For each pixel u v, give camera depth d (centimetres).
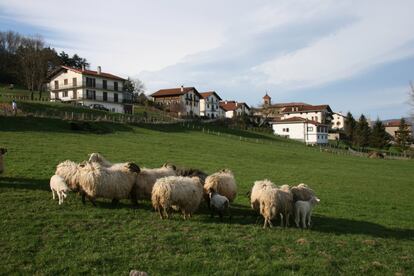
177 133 6569
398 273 1252
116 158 3369
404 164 6488
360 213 2192
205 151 4812
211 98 14538
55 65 14500
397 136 12394
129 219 1594
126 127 6097
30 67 10888
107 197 1738
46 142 3866
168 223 1564
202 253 1280
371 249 1473
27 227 1405
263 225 1683
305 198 1794
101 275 1102
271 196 1623
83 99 9769
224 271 1162
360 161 6206
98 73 10450
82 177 1717
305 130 11894
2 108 5619
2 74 13262
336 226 1811
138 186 1825
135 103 12456
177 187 1608
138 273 864
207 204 1897
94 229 1444
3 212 1557
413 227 1956
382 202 2625
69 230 1410
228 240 1423
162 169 1972
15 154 2978
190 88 13375
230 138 7225
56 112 6538
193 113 12712
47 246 1262
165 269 1159
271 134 9900
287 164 4656
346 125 14800
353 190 3041
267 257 1294
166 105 12700
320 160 5572
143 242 1336
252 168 3759
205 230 1520
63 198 1738
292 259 1288
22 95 10175
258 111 14288
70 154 3253
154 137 5534
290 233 1577
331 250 1413
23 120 5041
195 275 1133
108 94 10450
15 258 1162
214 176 1931
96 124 5712
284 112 15425
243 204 2117
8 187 1972
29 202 1733
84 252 1230
